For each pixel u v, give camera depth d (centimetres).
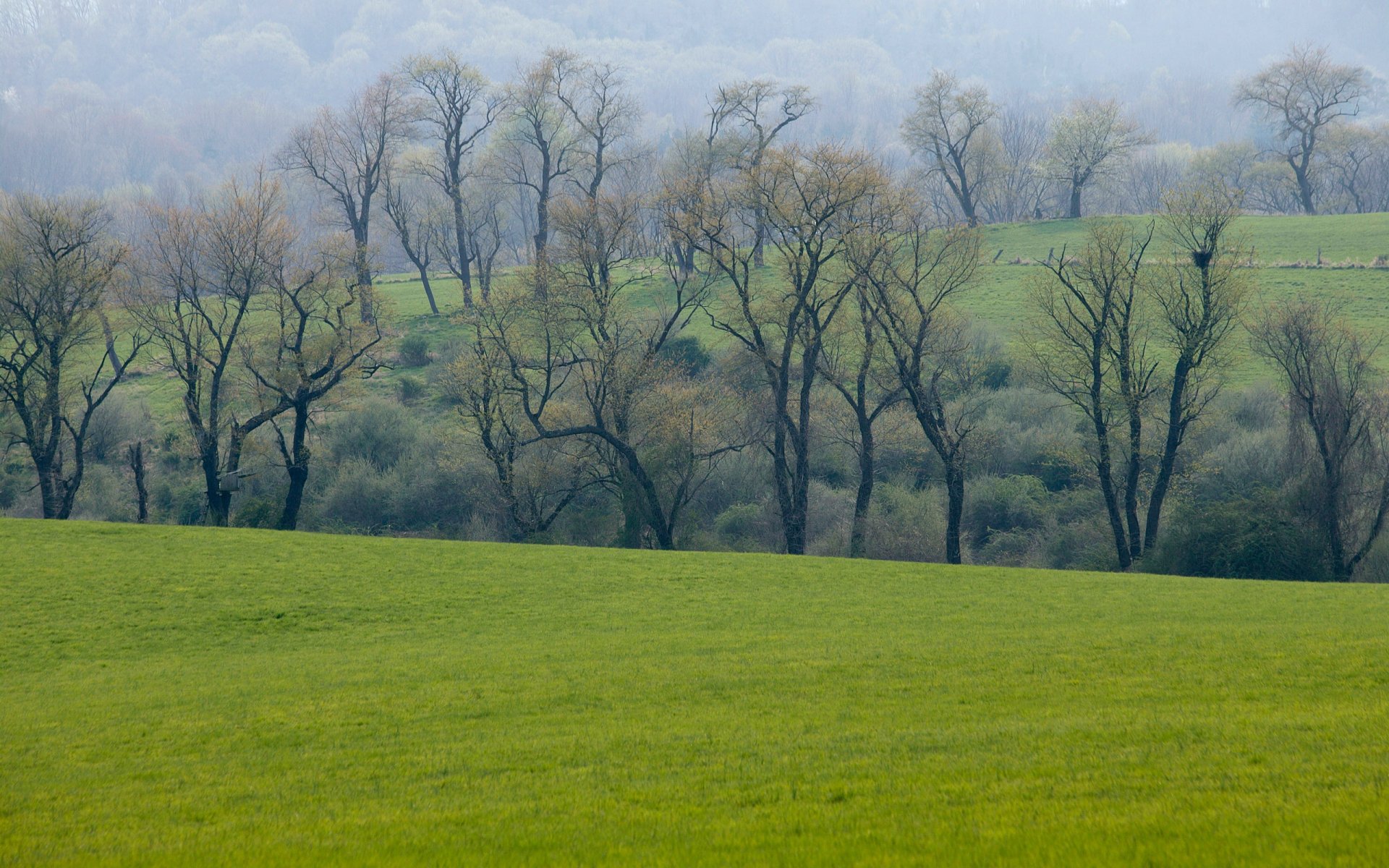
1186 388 6831
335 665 3119
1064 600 3941
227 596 4159
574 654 3125
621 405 7112
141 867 1400
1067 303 6794
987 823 1404
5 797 1828
